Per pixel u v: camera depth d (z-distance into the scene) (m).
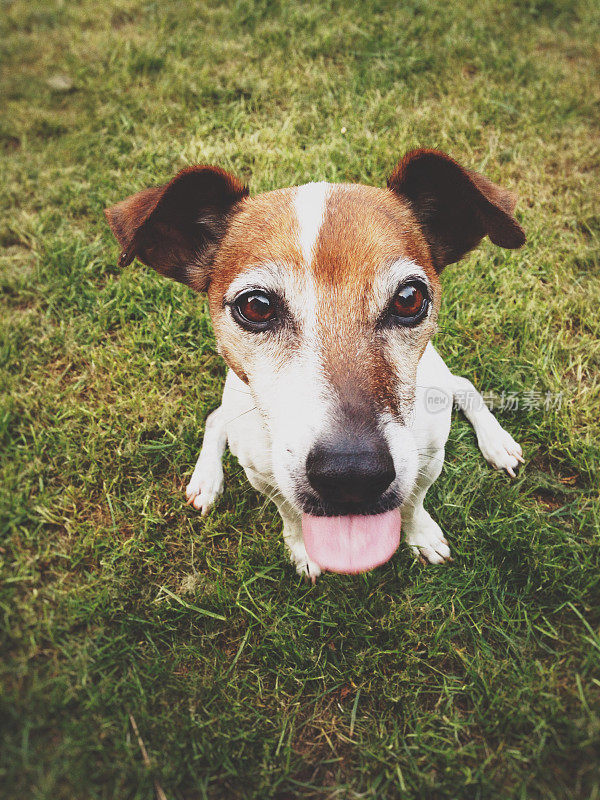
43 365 0.34
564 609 0.26
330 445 0.17
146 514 0.29
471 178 0.21
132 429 0.32
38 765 0.22
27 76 0.50
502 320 0.34
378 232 0.20
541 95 0.45
